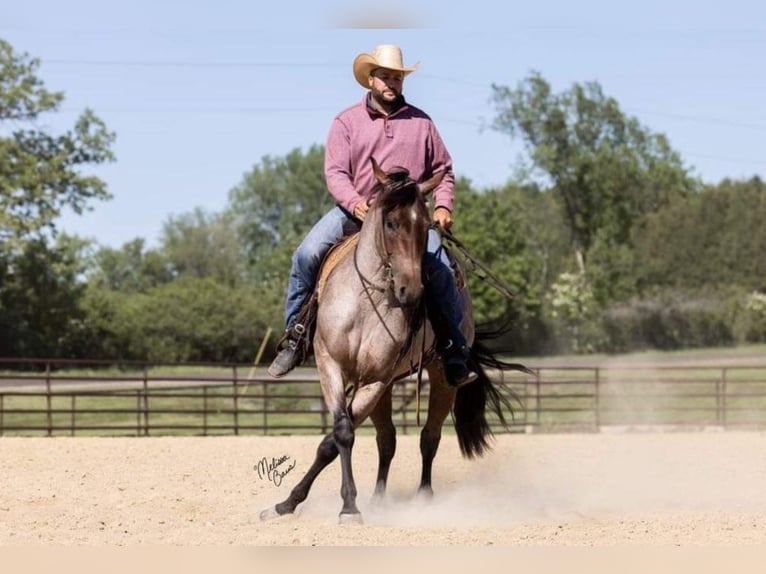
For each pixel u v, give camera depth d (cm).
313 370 3941
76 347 5247
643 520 779
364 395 780
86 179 4803
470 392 970
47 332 5181
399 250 743
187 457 1341
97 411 1870
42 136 4828
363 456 1358
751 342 6512
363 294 774
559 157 7269
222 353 5481
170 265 9825
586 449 1535
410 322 778
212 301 5497
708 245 6981
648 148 7469
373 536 699
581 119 7306
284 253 6322
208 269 9575
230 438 1731
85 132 4850
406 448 1488
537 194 7500
